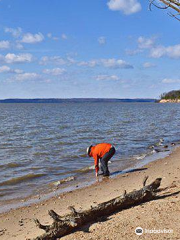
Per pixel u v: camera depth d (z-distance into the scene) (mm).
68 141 25000
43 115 68938
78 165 16047
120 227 6281
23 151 20547
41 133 31109
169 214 6660
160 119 51562
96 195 10344
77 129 34688
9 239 7109
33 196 10984
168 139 25875
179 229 5871
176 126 37969
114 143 23609
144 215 6777
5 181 13156
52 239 6184
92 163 16422
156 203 7512
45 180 13266
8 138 27328
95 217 6863
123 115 65438
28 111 96875
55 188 11891
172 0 4332
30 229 7590
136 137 27203
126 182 11789
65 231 6297
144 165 15070
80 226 6566
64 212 8719
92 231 6293
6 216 8977
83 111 91750
